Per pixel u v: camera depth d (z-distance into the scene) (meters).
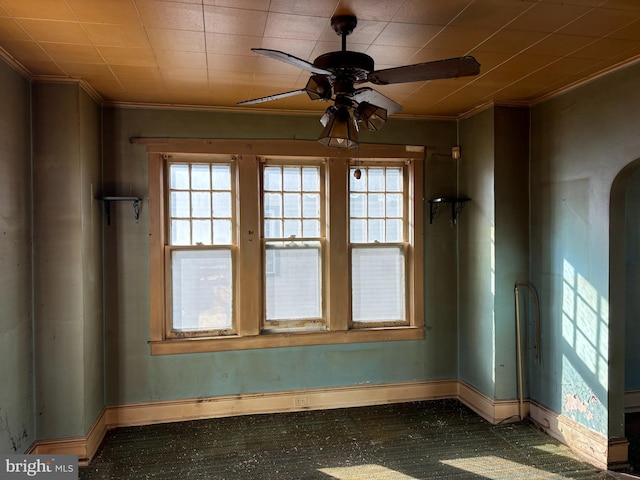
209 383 3.78
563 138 3.30
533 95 3.45
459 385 4.17
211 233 3.81
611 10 2.07
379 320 4.10
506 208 3.63
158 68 2.83
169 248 3.74
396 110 2.50
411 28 2.25
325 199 3.98
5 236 2.58
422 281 4.11
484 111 3.73
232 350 3.80
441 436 3.45
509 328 3.66
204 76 2.98
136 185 3.63
